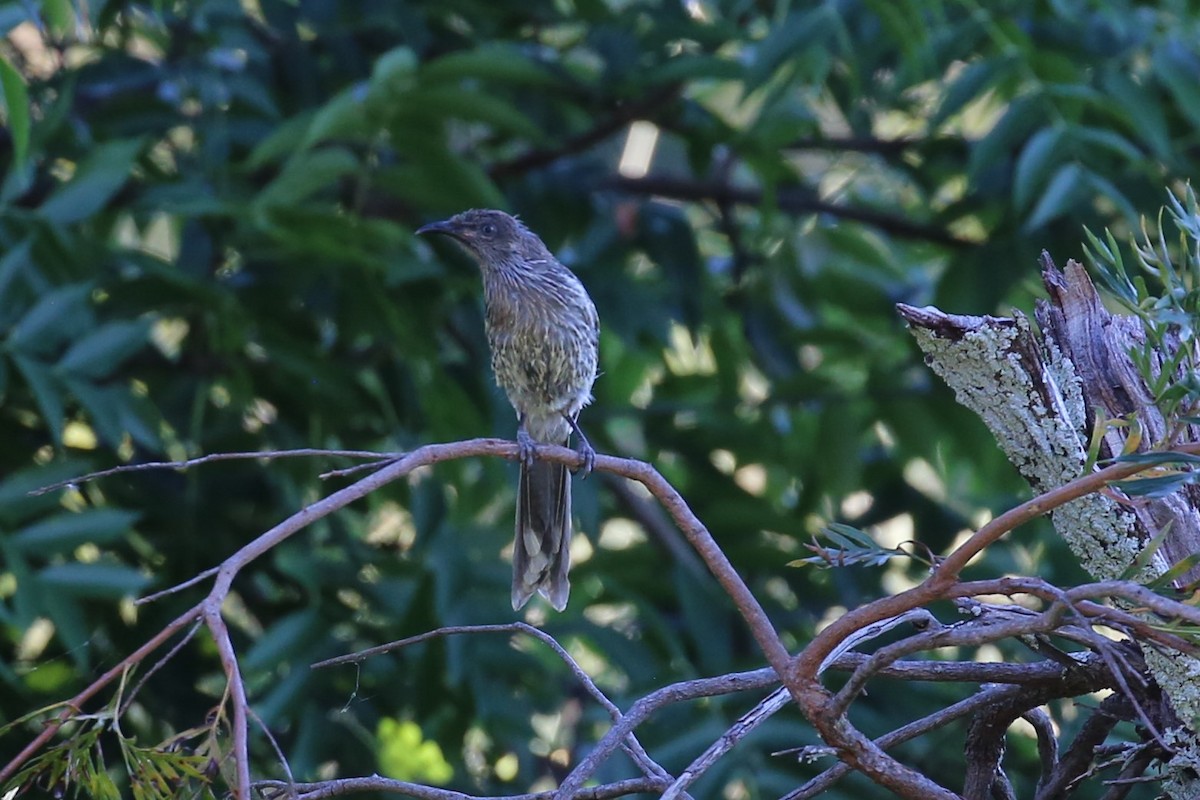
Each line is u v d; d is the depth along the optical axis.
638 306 13.30
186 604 11.67
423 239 13.13
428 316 11.77
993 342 5.46
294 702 10.62
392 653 11.45
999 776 6.38
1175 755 5.49
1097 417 5.04
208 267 11.70
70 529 9.78
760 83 10.44
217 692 12.03
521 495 9.51
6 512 9.77
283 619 10.92
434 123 10.70
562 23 12.98
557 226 13.36
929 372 13.62
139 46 14.38
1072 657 5.73
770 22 12.38
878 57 11.59
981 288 12.66
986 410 5.61
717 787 9.54
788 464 14.63
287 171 10.52
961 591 4.50
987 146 10.75
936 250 15.86
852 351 14.68
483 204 11.24
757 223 15.11
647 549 13.13
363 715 11.29
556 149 13.05
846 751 4.95
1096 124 11.69
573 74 12.90
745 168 16.08
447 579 11.12
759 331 14.68
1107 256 5.27
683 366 16.22
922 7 11.40
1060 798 6.00
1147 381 5.18
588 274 13.30
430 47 12.68
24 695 11.01
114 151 10.52
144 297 11.16
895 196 15.70
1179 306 5.09
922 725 6.00
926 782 4.93
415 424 12.82
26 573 9.61
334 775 11.57
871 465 14.52
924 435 13.90
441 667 10.97
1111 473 4.41
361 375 13.09
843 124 15.23
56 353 10.73
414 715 11.53
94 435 12.04
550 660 13.42
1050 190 10.09
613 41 12.12
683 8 12.09
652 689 11.43
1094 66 11.48
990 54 11.87
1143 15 11.78
